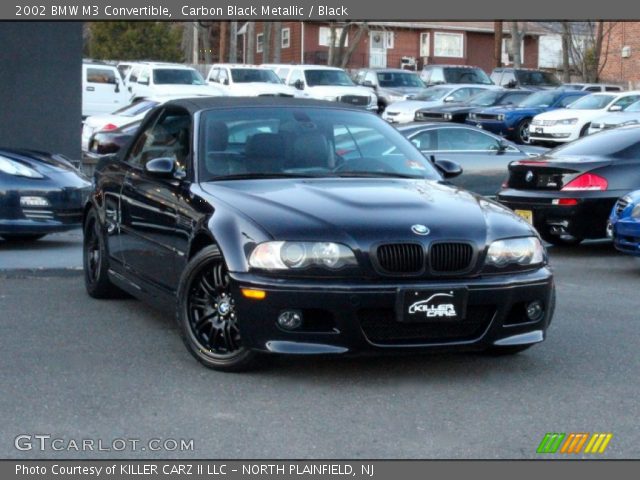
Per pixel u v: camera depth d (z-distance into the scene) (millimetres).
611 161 11930
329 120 7672
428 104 32781
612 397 6125
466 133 16203
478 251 6188
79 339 7324
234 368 6418
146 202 7539
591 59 48844
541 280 6418
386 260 6047
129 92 32531
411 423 5582
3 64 15289
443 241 6133
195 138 7289
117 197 8172
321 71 34688
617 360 6996
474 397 6078
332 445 5227
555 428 5535
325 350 6031
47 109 15602
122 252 8086
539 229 12094
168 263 7121
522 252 6379
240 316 6133
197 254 6520
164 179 7320
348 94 33844
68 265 10250
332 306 5973
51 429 5395
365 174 7301
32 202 11188
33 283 9555
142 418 5594
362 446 5219
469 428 5516
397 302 5996
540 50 61500
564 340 7566
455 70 40438
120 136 21297
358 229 6094
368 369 6641
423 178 7414
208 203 6648
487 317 6281
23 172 11242
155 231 7352
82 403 5832
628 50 52438
